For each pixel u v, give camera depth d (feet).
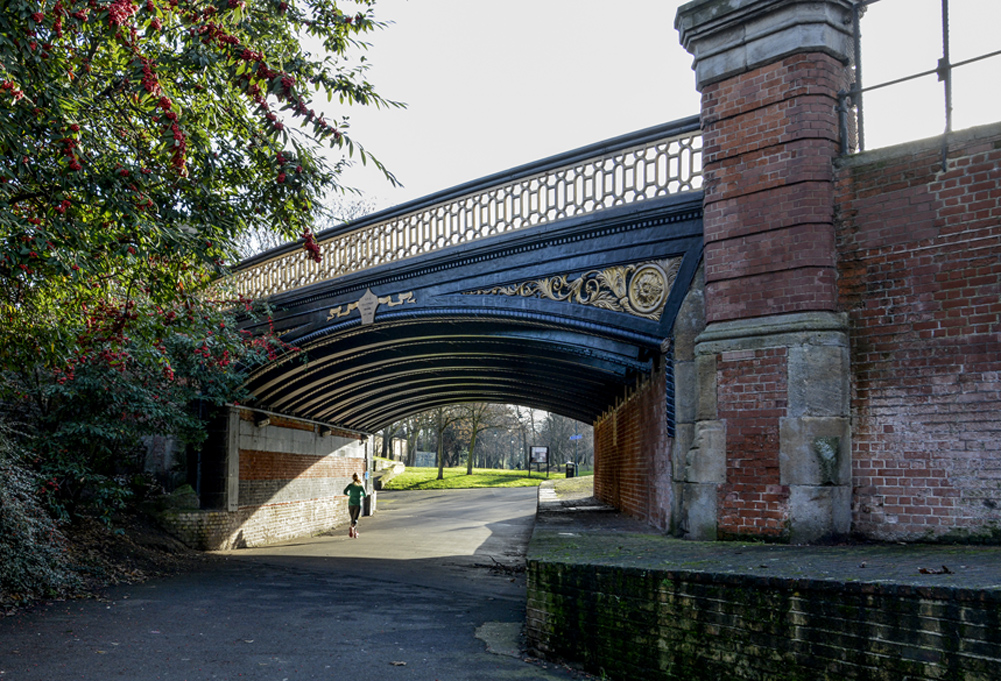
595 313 30.58
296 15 27.07
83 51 23.30
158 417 42.78
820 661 14.07
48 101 19.19
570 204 32.27
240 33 24.57
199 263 25.76
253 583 35.88
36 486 33.86
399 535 68.33
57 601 28.78
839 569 15.83
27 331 26.50
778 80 24.95
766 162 24.93
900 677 12.90
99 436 38.88
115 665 19.53
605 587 18.85
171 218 23.24
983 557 17.26
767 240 24.54
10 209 19.07
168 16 23.53
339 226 43.24
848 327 23.13
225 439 55.21
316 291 43.83
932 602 12.64
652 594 17.49
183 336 38.96
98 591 31.76
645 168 29.94
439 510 100.17
